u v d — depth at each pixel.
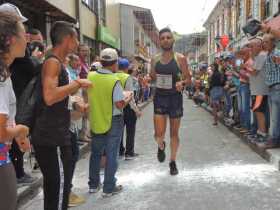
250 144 7.97
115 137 5.07
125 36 30.69
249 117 8.77
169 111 5.96
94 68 6.14
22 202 4.98
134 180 5.82
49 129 3.50
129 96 5.20
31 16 11.18
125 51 30.45
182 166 6.55
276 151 6.75
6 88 2.24
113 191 5.16
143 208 4.65
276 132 6.96
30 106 3.46
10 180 2.32
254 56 7.23
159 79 5.88
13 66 4.80
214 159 7.01
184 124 12.15
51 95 3.32
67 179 3.76
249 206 4.58
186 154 7.49
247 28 7.01
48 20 12.12
